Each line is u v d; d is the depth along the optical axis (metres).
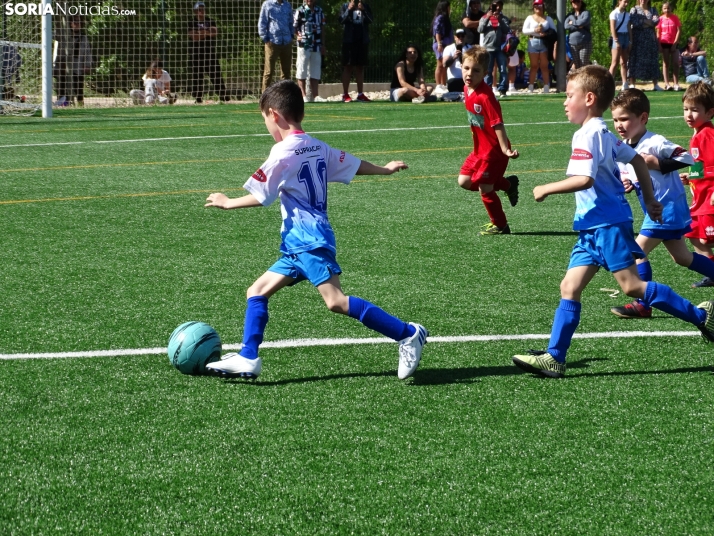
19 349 6.14
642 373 5.78
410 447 4.67
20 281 7.89
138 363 5.90
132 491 4.20
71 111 23.72
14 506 4.05
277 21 25.23
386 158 15.54
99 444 4.68
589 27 28.77
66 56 25.25
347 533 3.85
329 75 35.81
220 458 4.53
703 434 4.84
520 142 17.42
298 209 5.48
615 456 4.57
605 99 5.62
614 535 3.85
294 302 7.31
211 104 26.73
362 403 5.26
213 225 10.27
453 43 28.83
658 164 6.90
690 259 7.31
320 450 4.63
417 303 7.36
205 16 28.47
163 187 12.68
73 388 5.45
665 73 29.97
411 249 9.24
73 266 8.43
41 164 14.62
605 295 7.69
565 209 11.47
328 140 17.69
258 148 16.75
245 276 8.14
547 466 4.46
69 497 4.14
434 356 6.11
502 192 12.58
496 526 3.91
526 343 6.38
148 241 9.48
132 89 28.70
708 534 3.86
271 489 4.22
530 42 28.58
